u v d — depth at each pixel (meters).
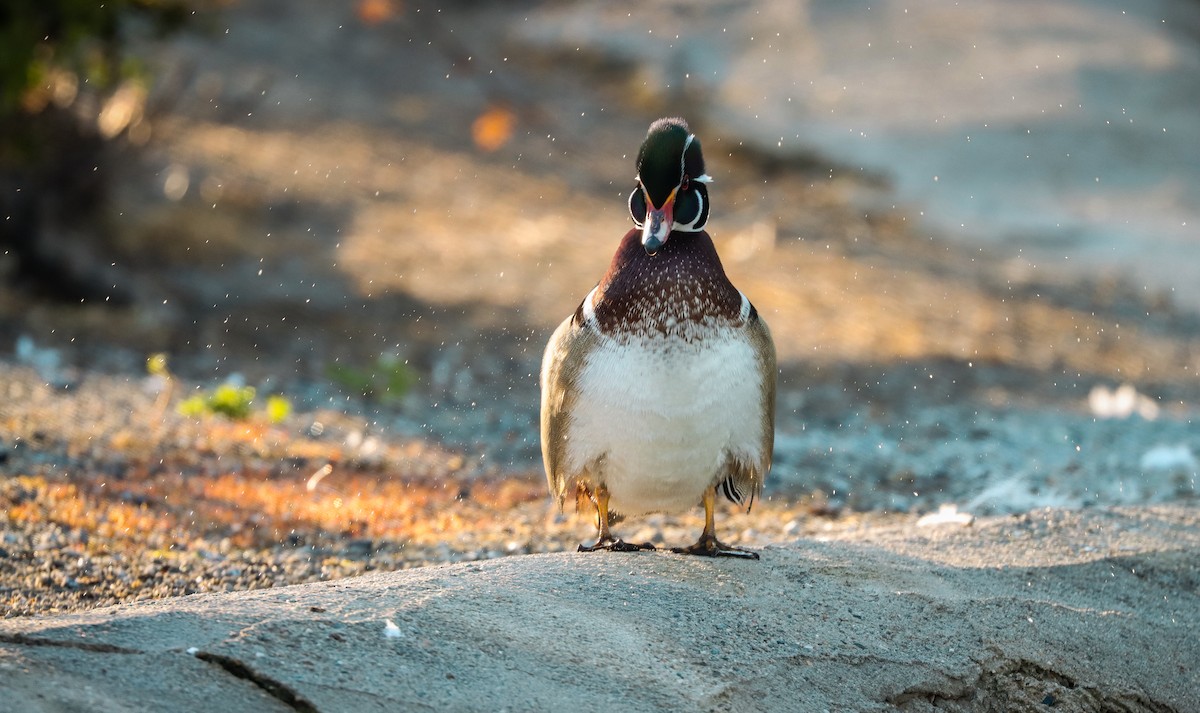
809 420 14.77
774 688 6.11
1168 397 17.30
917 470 12.52
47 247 18.45
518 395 15.43
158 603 6.14
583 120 32.47
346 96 31.56
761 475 7.62
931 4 40.47
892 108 33.78
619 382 7.11
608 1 41.31
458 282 20.73
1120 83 35.91
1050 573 8.10
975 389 16.77
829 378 16.80
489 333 18.27
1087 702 6.93
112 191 21.36
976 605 7.27
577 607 6.47
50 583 7.77
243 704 5.25
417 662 5.68
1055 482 12.05
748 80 35.66
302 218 23.14
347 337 17.56
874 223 26.66
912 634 6.85
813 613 6.86
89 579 7.91
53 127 19.22
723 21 39.41
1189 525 9.29
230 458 11.27
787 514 10.71
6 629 5.50
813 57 37.06
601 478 7.48
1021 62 36.88
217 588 8.02
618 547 7.60
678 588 6.89
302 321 18.11
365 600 6.21
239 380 14.42
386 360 14.95
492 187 26.64
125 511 9.30
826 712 6.09
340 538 9.30
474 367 16.59
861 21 39.06
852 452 13.22
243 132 27.58
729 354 7.15
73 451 10.78
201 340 16.78
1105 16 41.62
